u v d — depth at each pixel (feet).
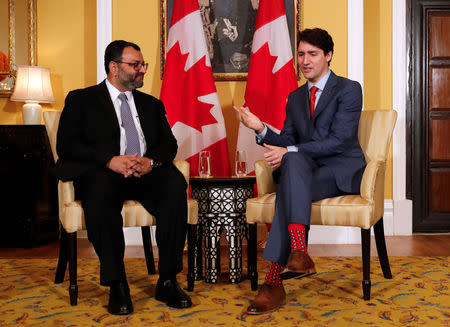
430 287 7.79
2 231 11.96
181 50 11.60
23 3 13.06
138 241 12.22
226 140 11.60
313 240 12.11
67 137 7.60
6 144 11.96
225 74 12.51
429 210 13.79
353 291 7.63
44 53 13.17
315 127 7.92
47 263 10.03
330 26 12.23
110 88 8.06
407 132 13.76
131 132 7.97
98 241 6.79
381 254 8.36
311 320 6.31
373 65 13.05
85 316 6.56
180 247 7.19
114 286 6.76
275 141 8.17
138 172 7.34
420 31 13.71
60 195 7.73
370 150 8.33
